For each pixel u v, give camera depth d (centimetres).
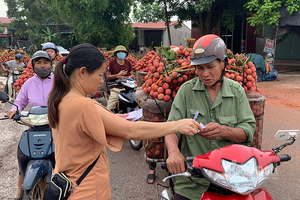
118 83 503
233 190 143
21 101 310
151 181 349
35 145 270
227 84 197
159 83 287
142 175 374
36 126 278
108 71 574
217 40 185
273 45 1242
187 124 153
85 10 1875
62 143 153
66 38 2778
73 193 151
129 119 175
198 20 1792
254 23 1230
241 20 1812
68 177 154
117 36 2067
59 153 155
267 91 970
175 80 283
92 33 1897
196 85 199
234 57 318
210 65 183
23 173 277
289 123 586
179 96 203
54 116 151
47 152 270
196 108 198
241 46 1809
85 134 150
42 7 2908
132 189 337
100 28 1902
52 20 2953
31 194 254
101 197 160
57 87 154
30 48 2958
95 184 156
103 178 161
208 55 180
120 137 155
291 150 443
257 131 275
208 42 182
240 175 143
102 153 165
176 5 1753
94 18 1872
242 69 286
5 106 734
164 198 190
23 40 3447
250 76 283
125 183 353
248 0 1439
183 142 204
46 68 302
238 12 1644
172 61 314
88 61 150
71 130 148
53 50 426
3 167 401
